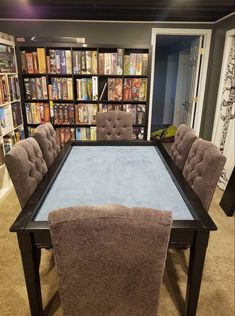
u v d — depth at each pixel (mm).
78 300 997
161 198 1394
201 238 1143
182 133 2064
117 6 2775
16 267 1849
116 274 927
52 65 3367
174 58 6465
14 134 3275
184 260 1916
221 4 2639
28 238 1132
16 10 3027
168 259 1926
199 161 1600
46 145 2000
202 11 3043
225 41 3234
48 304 1541
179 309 1519
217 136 3406
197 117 4168
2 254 1977
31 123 3621
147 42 3729
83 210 806
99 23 3611
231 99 3055
